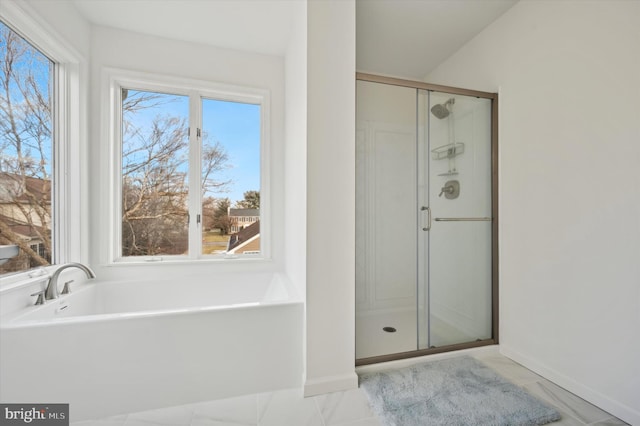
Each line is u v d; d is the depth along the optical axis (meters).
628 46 1.35
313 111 1.56
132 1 1.88
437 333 2.04
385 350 1.93
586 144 1.53
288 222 2.33
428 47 2.47
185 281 2.28
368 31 2.26
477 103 2.13
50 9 1.68
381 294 1.95
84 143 2.02
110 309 2.07
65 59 1.91
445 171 2.07
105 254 2.15
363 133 1.90
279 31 2.21
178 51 2.31
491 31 2.16
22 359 1.28
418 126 2.01
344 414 1.41
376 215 1.94
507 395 1.52
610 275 1.42
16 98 1.61
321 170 1.58
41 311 1.54
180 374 1.47
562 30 1.65
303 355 1.61
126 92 2.28
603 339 1.44
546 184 1.74
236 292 2.38
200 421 1.35
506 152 2.03
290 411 1.43
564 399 1.53
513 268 1.97
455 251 2.10
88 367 1.35
